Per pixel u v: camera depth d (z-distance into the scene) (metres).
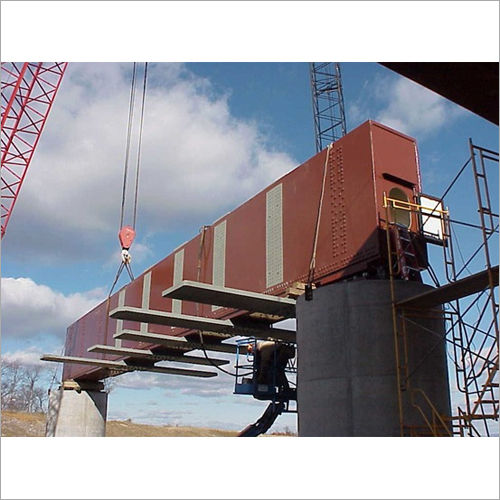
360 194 16.39
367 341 14.21
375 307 14.41
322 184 18.05
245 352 26.81
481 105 10.88
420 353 14.27
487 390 13.39
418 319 14.61
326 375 14.48
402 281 14.67
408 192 16.53
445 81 10.45
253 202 22.03
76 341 42.62
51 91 44.91
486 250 13.35
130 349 29.33
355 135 17.00
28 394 83.06
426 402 13.91
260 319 22.75
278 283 19.36
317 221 17.84
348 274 16.23
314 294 15.38
